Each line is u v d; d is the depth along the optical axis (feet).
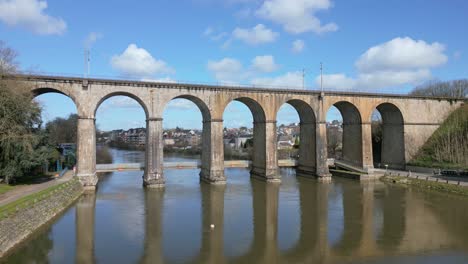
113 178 195.93
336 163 215.72
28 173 150.82
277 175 180.14
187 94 163.94
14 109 123.54
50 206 105.50
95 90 148.77
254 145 195.83
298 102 190.19
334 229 98.07
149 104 157.58
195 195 145.38
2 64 132.16
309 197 142.10
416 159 209.46
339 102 196.95
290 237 91.15
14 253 77.61
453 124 211.82
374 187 165.37
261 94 177.78
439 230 96.89
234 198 139.95
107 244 84.89
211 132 169.17
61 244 84.28
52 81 142.61
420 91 343.05
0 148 123.34
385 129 225.56
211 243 86.28
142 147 579.07
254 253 79.77
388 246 84.28
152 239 88.89
